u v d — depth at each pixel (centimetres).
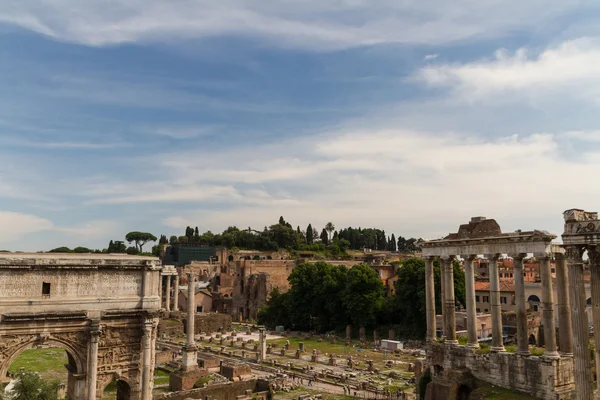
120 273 4541
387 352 9756
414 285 10531
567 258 3378
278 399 6494
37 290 4166
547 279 4400
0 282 4019
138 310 4522
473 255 5119
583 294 3300
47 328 4144
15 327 4016
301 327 13488
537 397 4322
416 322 10731
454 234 5400
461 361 5078
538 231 4462
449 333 5325
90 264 4381
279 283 17762
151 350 4644
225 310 17462
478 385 4759
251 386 6775
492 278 4903
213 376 7181
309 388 7119
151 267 4641
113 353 4478
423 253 5753
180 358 8819
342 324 12494
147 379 4519
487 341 8825
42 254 4781
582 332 3269
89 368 4238
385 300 11881
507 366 4609
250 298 16800
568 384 4331
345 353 9831
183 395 6053
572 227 3347
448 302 5381
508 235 4753
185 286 18775
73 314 4203
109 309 4394
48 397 4322
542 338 8500
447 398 4769
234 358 9500
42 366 8269
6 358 3984
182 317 13600
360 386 7050
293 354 9781
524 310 4591
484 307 11512
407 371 7988
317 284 12900
